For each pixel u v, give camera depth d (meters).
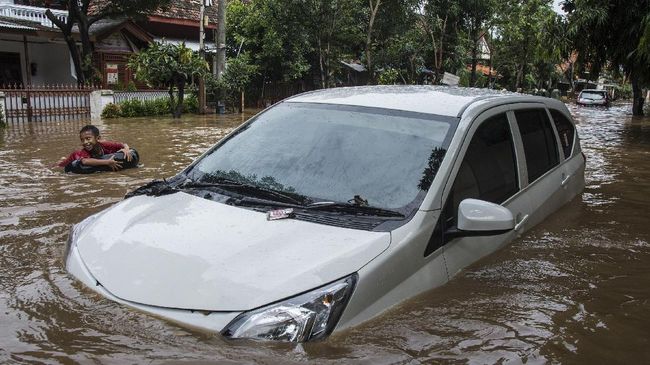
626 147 12.50
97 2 27.33
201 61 20.20
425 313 2.81
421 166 3.36
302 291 2.49
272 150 3.73
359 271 2.65
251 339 2.36
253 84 29.86
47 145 10.90
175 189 3.56
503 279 3.40
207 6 30.59
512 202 4.05
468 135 3.64
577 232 4.57
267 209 3.17
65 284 2.88
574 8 16.67
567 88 76.38
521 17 43.38
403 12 32.28
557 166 5.16
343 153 3.53
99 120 18.34
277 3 27.97
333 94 4.23
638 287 3.52
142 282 2.65
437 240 3.14
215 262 2.66
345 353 2.39
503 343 2.66
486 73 55.06
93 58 23.41
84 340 2.42
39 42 24.53
